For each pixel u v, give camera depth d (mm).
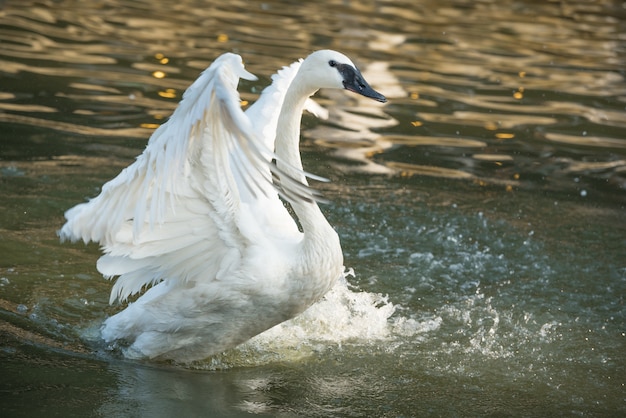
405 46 20266
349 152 14750
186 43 19156
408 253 11875
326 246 8844
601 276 11570
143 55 18188
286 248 8914
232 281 8711
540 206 13445
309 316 10375
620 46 21609
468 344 9945
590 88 18500
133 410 8102
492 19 23375
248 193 8312
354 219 12617
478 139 15664
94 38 19047
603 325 10453
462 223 12750
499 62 19766
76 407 8062
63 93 15859
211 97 7625
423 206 13172
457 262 11750
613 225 12953
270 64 17906
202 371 9102
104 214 8398
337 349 9734
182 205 8531
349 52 19281
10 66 16906
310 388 8836
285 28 20766
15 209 11898
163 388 8586
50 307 9930
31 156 13383
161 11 21562
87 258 11133
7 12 20359
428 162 14648
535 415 8555
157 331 9047
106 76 16891
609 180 14414
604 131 16344
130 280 9156
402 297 10859
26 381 8422
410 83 17969
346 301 10664
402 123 16078
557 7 25266
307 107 11461
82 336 9461
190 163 8211
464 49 20484
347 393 8773
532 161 14984
